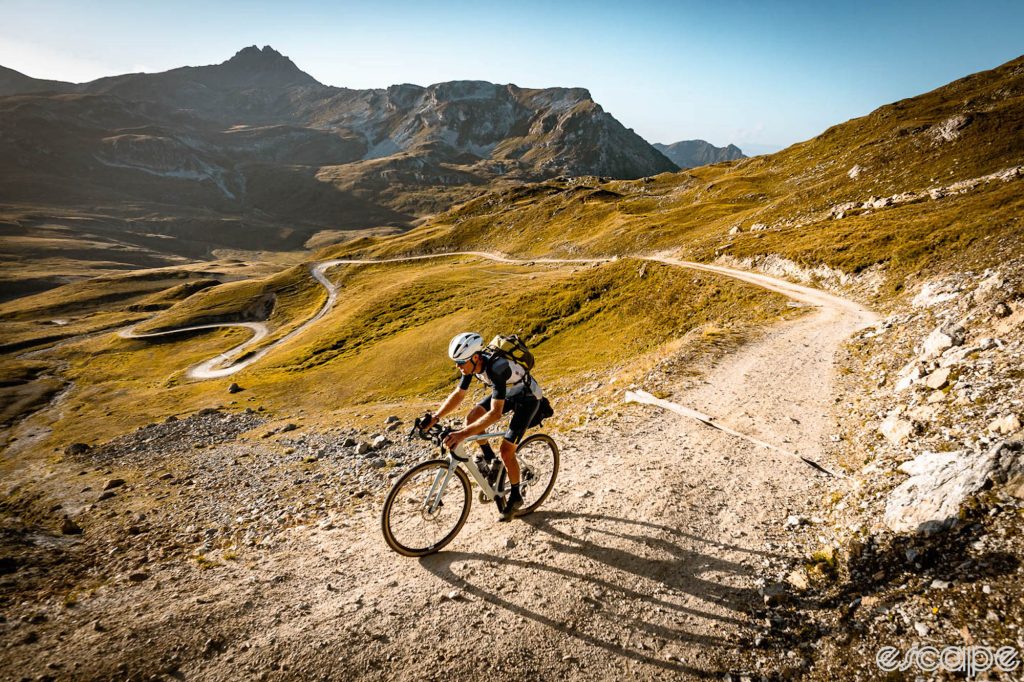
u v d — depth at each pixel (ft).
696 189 536.01
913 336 58.23
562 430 42.27
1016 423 22.75
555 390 108.47
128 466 116.98
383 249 641.81
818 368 59.77
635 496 26.17
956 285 92.94
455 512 22.74
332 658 15.53
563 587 18.62
